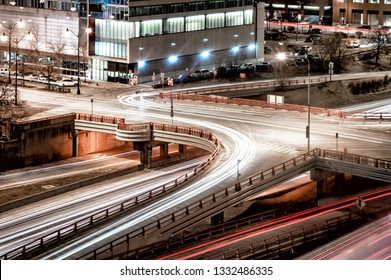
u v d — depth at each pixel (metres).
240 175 104.75
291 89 191.88
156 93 172.12
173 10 189.38
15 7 199.12
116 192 118.75
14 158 132.25
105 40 184.88
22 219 104.75
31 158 135.12
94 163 137.50
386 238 90.75
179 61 194.50
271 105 153.25
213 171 107.00
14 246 93.81
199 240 91.50
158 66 188.88
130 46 179.50
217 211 95.69
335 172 113.69
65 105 155.62
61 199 114.94
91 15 186.00
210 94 175.12
